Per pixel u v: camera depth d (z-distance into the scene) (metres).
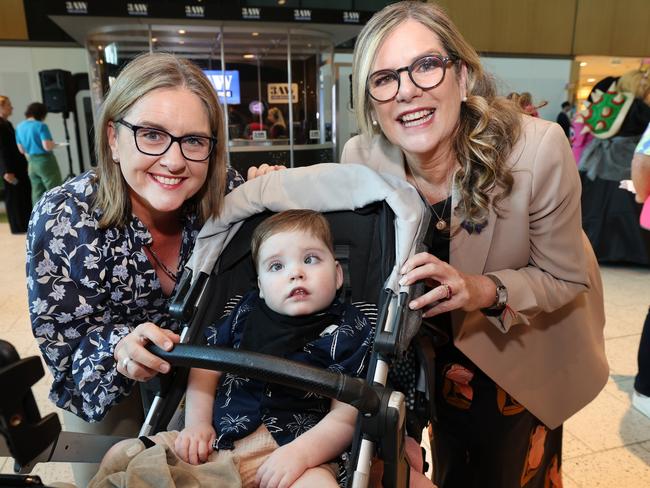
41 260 1.14
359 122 1.29
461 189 1.16
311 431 1.05
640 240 4.47
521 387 1.33
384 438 0.85
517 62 8.67
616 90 4.39
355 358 1.14
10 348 0.68
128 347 0.99
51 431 0.74
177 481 0.93
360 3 6.93
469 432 1.44
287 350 1.18
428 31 1.10
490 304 1.12
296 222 1.23
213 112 1.19
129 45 5.51
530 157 1.12
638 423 2.35
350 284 1.31
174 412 1.18
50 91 6.59
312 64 6.03
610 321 3.45
